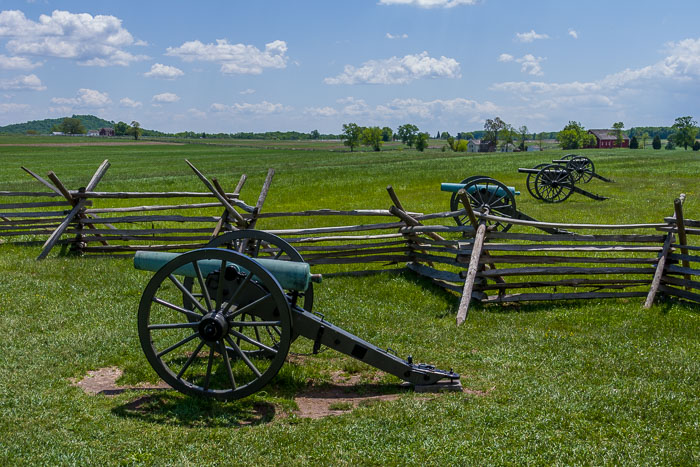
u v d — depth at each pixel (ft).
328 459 14.44
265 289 18.92
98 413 16.81
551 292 32.68
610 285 32.22
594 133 643.04
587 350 23.27
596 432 15.99
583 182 103.35
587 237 31.50
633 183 101.35
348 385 20.06
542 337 24.89
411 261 38.24
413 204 72.84
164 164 242.99
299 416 17.34
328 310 29.01
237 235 21.84
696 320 27.43
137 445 15.02
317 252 38.22
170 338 23.65
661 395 18.48
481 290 30.94
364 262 38.09
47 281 32.73
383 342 24.13
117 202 77.30
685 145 579.07
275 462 14.32
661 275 31.40
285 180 119.24
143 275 34.78
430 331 25.64
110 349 22.47
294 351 23.03
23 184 129.49
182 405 17.54
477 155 256.73
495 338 24.76
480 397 18.40
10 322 25.21
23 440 14.93
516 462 14.34
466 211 30.83
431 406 17.44
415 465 14.20
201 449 14.92
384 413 16.98
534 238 31.30
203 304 25.05
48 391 18.35
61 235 42.37
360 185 102.83
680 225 30.91
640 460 14.47
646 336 25.21
